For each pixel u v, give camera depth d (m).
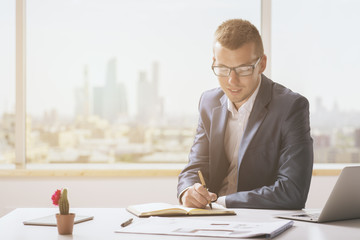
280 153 1.98
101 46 3.77
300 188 1.85
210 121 2.17
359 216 1.59
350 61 3.83
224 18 3.78
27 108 3.79
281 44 3.81
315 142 3.85
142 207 1.72
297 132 1.94
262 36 3.78
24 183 3.58
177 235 1.30
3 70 3.78
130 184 3.59
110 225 1.47
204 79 3.80
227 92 1.95
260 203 1.81
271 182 2.00
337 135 3.85
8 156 3.80
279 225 1.37
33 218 1.61
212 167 2.11
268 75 3.78
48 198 3.59
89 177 3.59
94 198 3.59
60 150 3.79
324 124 3.84
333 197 1.45
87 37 3.77
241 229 1.33
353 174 1.44
